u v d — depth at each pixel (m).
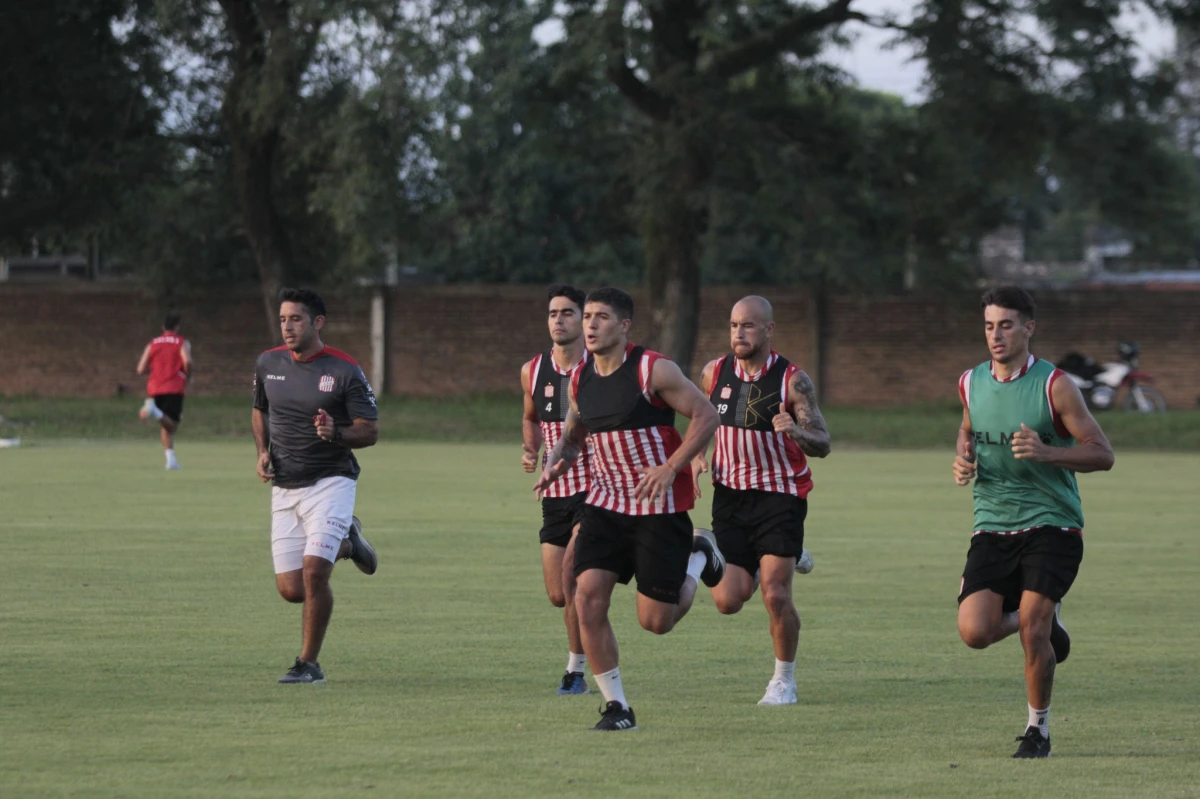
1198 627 28.61
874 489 58.00
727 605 22.39
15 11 83.62
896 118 98.62
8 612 28.06
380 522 44.31
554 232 134.88
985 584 19.22
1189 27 87.75
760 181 91.19
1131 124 88.00
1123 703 21.59
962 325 106.56
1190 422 89.25
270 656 24.19
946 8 88.06
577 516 22.17
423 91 80.38
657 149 87.81
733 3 81.81
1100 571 36.56
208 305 106.38
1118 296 105.69
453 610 29.23
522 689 21.92
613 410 19.38
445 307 107.56
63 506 46.88
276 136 92.31
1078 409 18.66
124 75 88.81
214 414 89.06
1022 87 90.00
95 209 94.69
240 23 88.69
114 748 17.78
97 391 106.75
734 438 22.09
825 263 89.12
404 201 84.56
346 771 16.75
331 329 107.88
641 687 22.41
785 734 19.22
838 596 32.06
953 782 16.77
